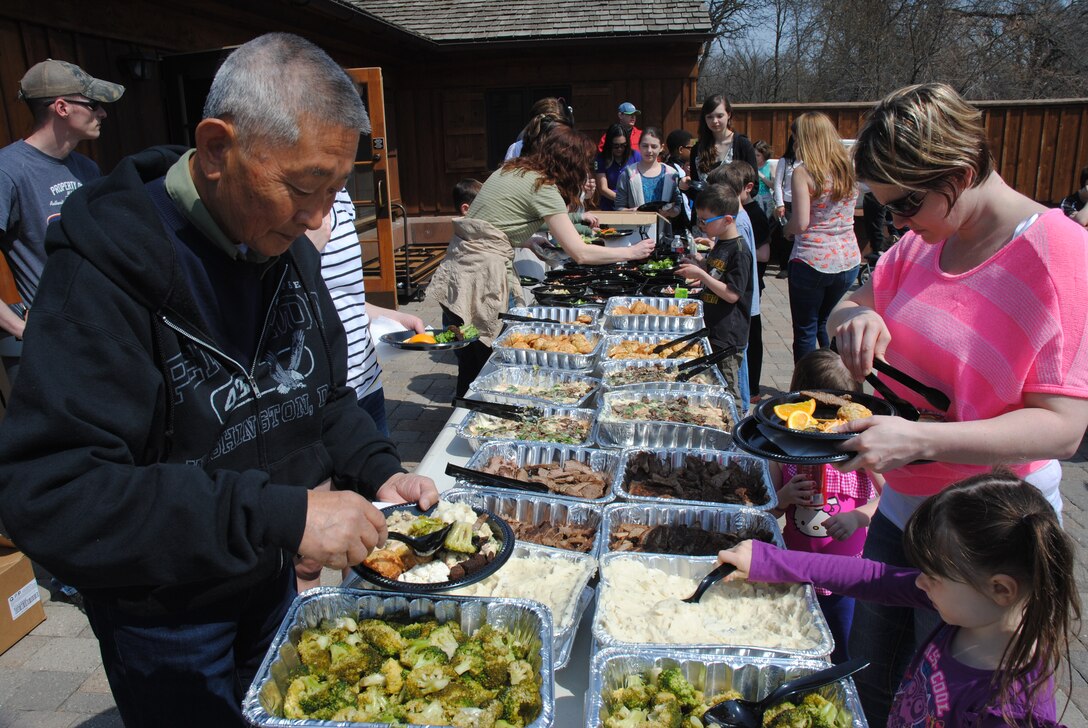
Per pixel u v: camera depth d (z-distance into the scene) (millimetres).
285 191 1253
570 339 3787
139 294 1259
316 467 1705
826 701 1413
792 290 5348
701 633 1613
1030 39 16750
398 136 11281
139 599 1387
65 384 1180
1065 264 1504
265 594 1665
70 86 3367
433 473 2547
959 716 1394
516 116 11156
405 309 8672
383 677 1413
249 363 1498
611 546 2049
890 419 1555
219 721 1557
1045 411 1534
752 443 1696
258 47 1229
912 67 17594
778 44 20312
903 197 1598
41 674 2867
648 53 10594
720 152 7441
